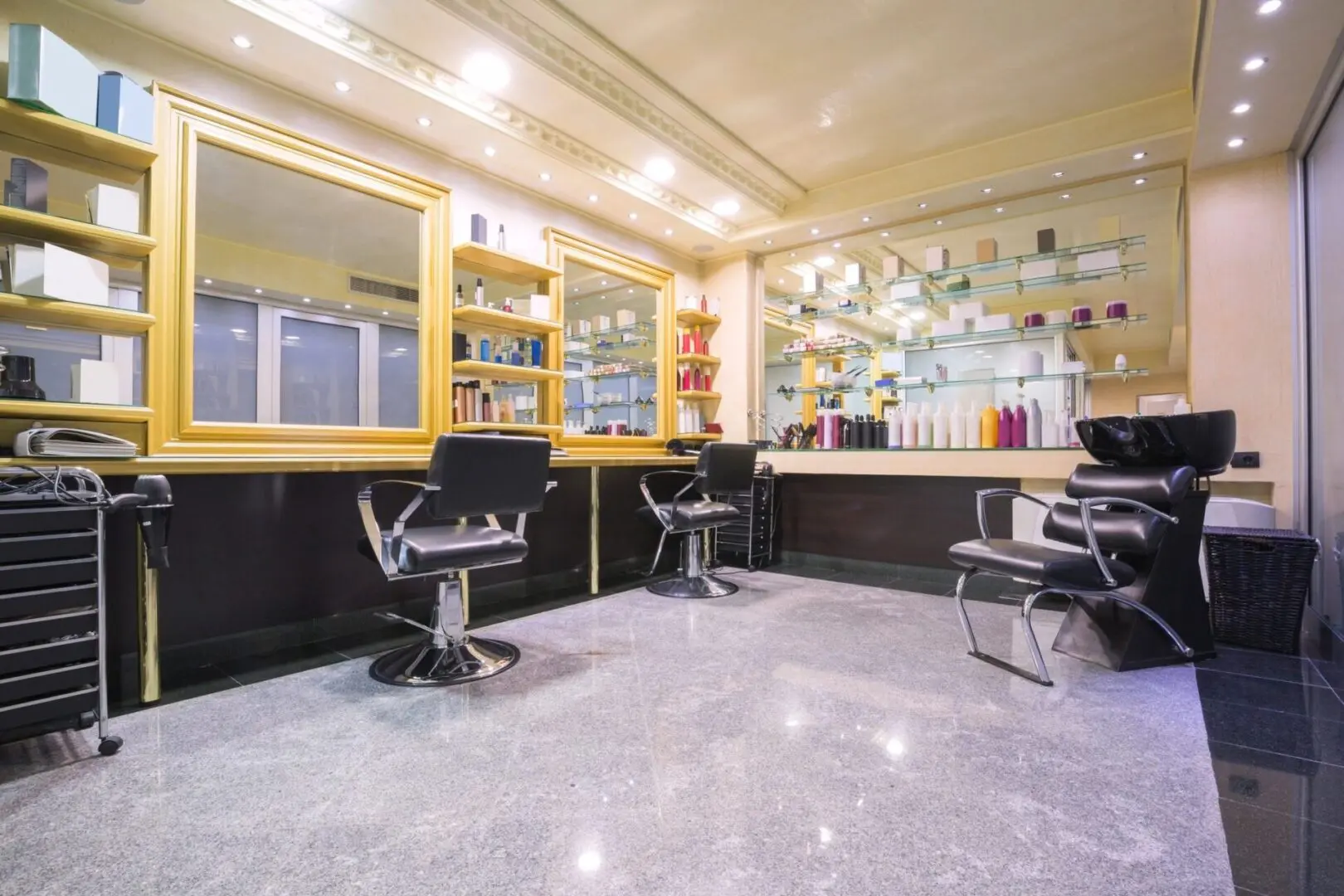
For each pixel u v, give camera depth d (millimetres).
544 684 2143
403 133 3047
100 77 2107
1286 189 2965
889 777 1510
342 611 2840
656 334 4531
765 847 1236
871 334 4895
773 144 3555
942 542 3969
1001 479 3723
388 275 3057
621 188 3668
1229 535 2588
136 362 2311
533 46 2621
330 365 2863
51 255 1990
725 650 2510
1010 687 2102
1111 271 3764
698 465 3473
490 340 3518
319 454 2777
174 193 2371
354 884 1141
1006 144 3473
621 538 4266
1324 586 2719
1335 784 1480
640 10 2506
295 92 2703
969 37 2648
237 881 1150
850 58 2797
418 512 3154
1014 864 1181
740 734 1743
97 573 1686
